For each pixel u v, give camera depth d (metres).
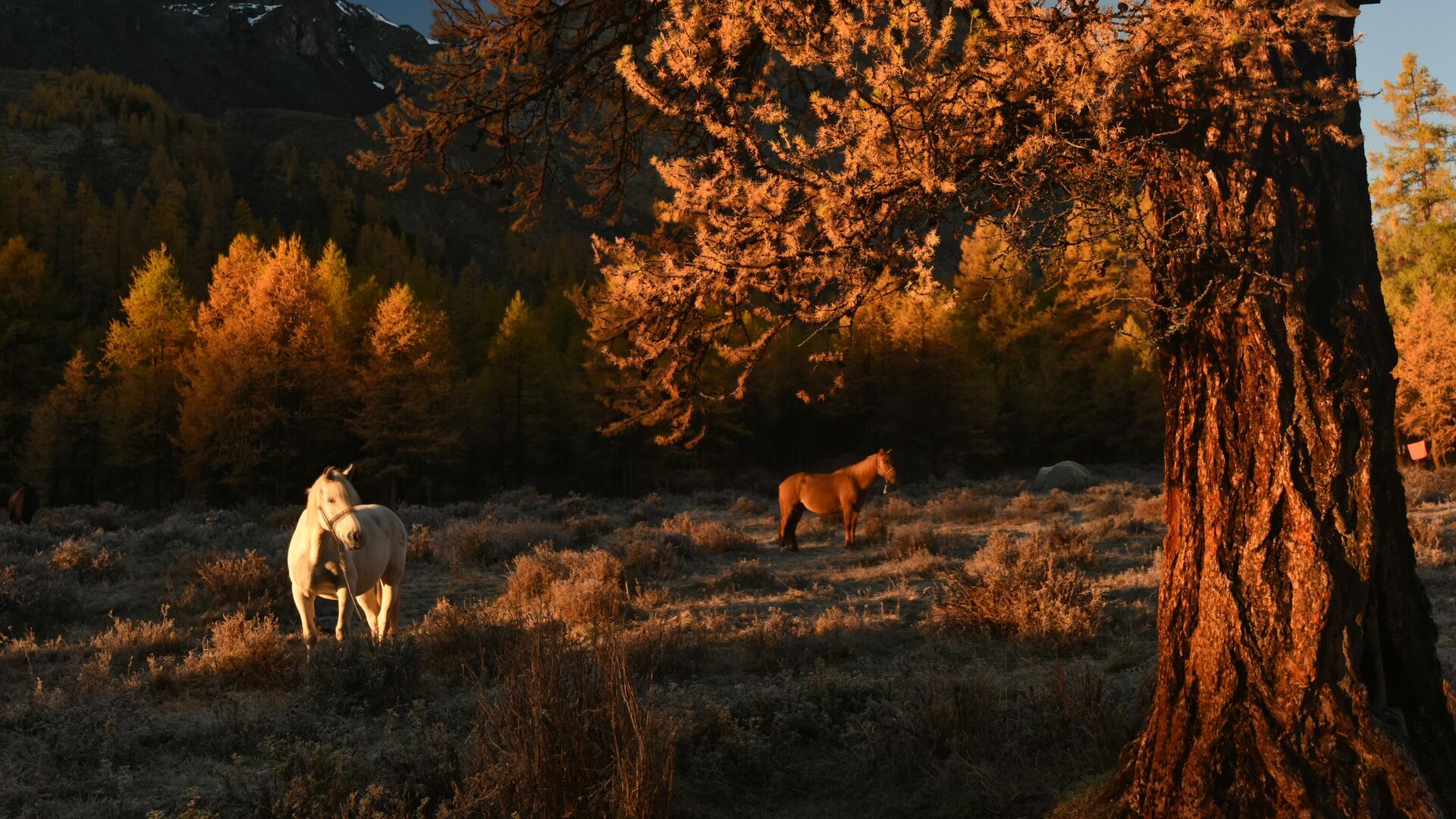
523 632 4.81
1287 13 2.83
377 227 140.75
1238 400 3.13
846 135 2.86
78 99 181.25
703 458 60.09
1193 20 2.65
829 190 2.86
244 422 46.19
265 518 28.56
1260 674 3.03
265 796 4.36
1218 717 3.11
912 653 8.31
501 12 4.74
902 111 2.86
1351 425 3.00
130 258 94.19
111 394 52.31
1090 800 3.79
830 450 65.88
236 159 164.00
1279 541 3.03
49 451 50.97
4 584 10.59
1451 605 8.84
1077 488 33.47
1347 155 3.19
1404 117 43.38
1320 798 2.87
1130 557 13.40
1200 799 3.10
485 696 6.14
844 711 6.21
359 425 50.16
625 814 3.82
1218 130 3.07
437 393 50.62
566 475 62.81
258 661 7.68
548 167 5.48
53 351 70.94
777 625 8.82
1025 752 4.83
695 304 3.34
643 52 3.96
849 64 2.74
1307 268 3.04
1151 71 3.03
